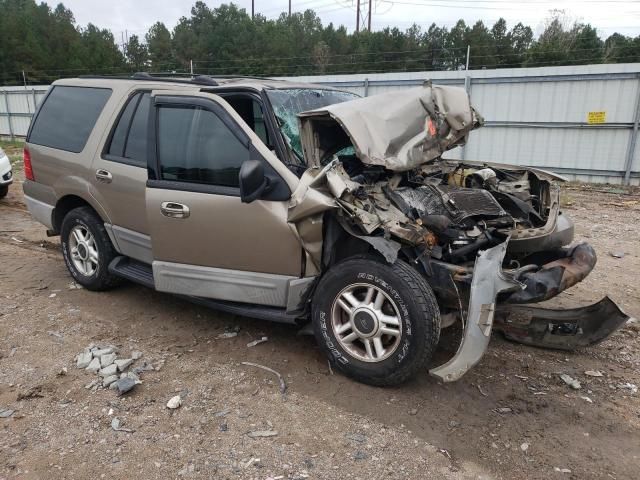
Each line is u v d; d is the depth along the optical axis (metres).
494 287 3.12
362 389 3.53
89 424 3.13
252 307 3.95
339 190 3.31
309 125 3.74
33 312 4.69
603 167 12.61
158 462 2.82
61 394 3.43
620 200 10.74
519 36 52.44
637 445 3.03
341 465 2.81
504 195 4.26
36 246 6.76
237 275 3.89
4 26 56.06
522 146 13.45
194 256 4.04
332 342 3.62
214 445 2.96
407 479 2.72
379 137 3.71
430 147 4.05
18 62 55.19
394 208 3.63
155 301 4.98
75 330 4.36
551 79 12.65
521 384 3.64
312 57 50.47
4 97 24.22
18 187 11.03
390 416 3.24
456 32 52.44
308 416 3.23
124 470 2.76
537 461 2.87
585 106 12.46
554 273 3.39
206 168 3.93
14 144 22.08
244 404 3.34
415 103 4.08
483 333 3.06
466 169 4.86
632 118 12.04
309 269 3.66
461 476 2.75
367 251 3.74
